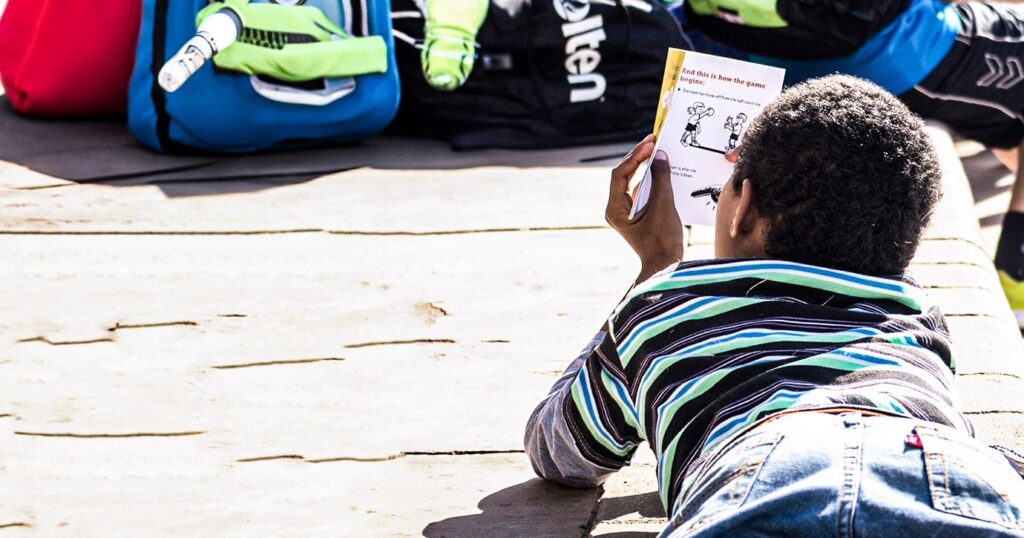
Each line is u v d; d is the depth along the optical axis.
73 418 2.63
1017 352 2.89
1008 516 1.39
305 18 3.97
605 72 4.27
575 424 2.04
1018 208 4.42
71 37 4.14
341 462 2.50
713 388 1.65
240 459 2.51
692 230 3.55
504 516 2.32
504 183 3.94
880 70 4.46
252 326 3.03
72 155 4.02
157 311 3.08
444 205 3.75
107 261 3.33
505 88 4.23
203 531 2.28
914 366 1.63
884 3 4.38
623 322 1.84
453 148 4.24
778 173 1.73
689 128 2.14
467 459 2.52
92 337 2.95
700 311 1.73
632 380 1.81
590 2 4.21
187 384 2.78
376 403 2.72
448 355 2.92
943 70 4.48
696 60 2.10
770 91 2.09
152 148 4.08
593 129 4.31
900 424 1.50
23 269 3.26
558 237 3.54
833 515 1.39
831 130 1.71
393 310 3.12
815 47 4.45
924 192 1.72
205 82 3.88
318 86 4.06
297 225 3.58
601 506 2.34
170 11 3.90
